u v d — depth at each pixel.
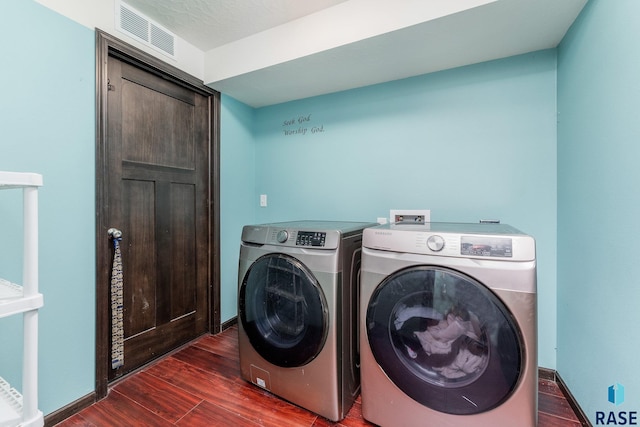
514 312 0.99
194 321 2.17
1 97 1.16
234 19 1.75
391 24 1.47
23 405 0.65
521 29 1.44
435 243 1.11
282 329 1.49
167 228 1.96
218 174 2.28
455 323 1.09
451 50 1.65
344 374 1.38
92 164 1.48
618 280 1.04
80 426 1.32
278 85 2.16
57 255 1.34
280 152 2.54
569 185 1.45
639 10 0.92
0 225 1.17
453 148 1.87
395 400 1.22
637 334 0.94
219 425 1.33
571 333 1.43
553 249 1.63
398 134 2.05
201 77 2.12
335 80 2.06
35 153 1.26
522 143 1.69
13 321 1.22
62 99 1.35
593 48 1.21
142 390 1.58
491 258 1.02
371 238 1.27
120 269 1.62
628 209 0.98
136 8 1.66
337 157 2.29
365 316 1.28
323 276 1.34
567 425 1.30
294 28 1.76
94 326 1.49
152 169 1.85
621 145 1.02
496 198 1.76
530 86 1.67
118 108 1.65
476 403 1.06
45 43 1.29
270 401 1.49
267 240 1.53
